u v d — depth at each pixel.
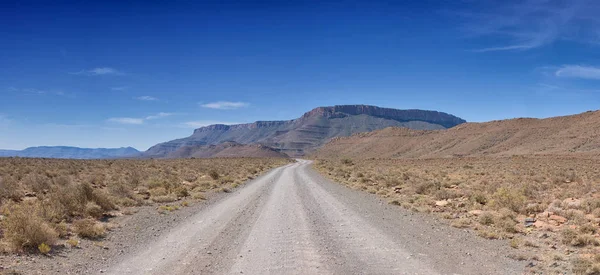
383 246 10.02
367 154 186.00
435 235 11.57
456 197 20.28
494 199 17.67
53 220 11.47
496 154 117.81
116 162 62.38
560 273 7.77
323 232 11.80
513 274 7.74
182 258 8.75
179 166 53.41
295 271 7.79
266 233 11.60
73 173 33.28
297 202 19.27
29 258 8.16
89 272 7.60
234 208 17.17
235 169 52.16
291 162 111.75
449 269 8.02
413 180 30.80
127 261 8.48
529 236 11.38
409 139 187.12
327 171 51.94
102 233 11.11
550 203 17.02
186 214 15.39
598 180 29.66
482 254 9.30
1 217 11.55
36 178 21.52
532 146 113.56
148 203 18.02
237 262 8.45
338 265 8.23
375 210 16.78
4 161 45.75
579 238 10.20
